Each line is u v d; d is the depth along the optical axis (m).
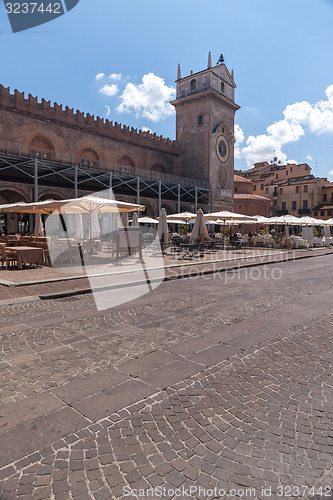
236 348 4.18
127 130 39.84
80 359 3.77
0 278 9.05
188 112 47.41
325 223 29.94
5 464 2.06
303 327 5.12
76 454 2.16
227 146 48.94
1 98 28.16
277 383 3.24
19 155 25.30
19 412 2.64
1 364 3.61
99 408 2.72
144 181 35.56
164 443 2.29
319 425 2.53
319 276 10.88
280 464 2.10
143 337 4.56
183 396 2.95
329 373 3.49
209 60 45.69
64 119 32.94
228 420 2.58
